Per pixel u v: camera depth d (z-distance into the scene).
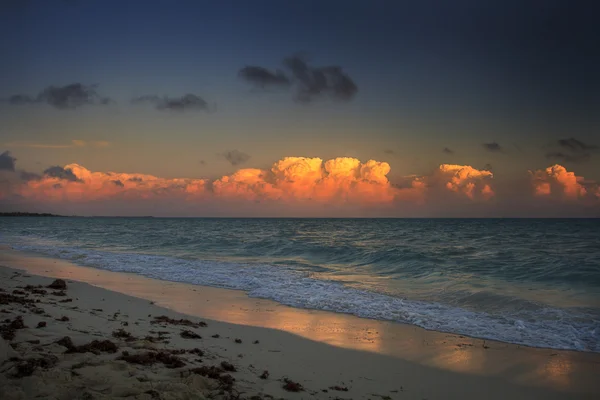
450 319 11.22
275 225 94.56
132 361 6.22
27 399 4.42
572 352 8.76
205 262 23.30
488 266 20.34
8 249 31.25
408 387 6.85
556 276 17.16
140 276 18.23
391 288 15.55
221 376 6.11
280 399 5.74
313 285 16.08
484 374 7.55
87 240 40.16
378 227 79.50
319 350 8.48
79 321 8.69
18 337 6.75
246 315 11.40
